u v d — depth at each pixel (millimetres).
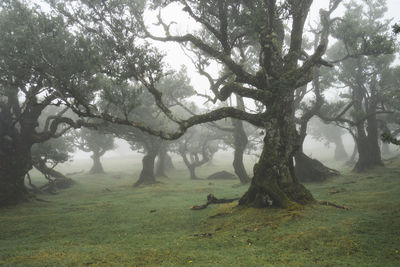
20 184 21969
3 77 18500
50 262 7578
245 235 9344
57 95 15555
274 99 14312
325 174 27703
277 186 12945
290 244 7965
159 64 14242
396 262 6164
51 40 18969
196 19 15133
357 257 6684
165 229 11664
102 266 7102
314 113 29578
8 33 18547
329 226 9117
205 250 8148
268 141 14016
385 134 9352
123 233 11328
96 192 28969
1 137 21891
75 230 12250
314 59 14203
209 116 14508
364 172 30656
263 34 13078
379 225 8750
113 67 14992
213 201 17188
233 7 15359
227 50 15164
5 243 10508
